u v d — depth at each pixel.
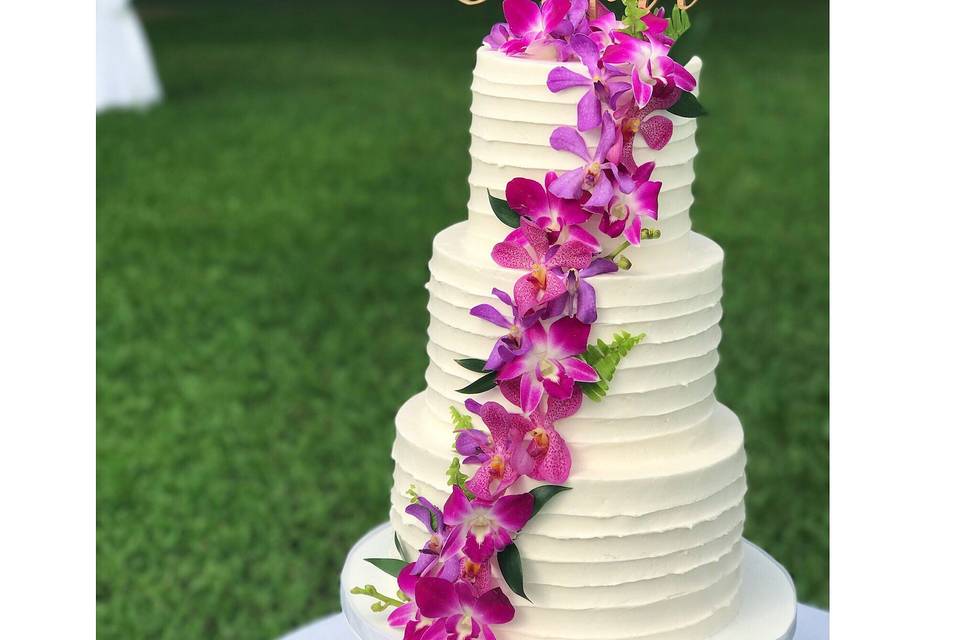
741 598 1.15
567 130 1.02
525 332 1.03
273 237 3.16
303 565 1.89
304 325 2.63
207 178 3.64
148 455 2.14
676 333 1.06
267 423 2.25
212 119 4.30
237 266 2.96
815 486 2.02
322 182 3.62
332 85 4.87
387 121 4.31
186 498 2.03
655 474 1.05
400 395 2.34
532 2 1.08
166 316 2.67
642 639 1.06
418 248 3.09
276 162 3.81
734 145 3.81
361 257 3.03
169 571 1.88
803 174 3.53
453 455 1.08
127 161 3.79
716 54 5.07
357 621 1.11
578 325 1.03
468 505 1.03
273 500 2.04
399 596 1.11
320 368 2.46
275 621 1.78
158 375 2.42
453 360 1.09
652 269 1.06
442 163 3.81
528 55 1.07
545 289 1.03
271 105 4.52
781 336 2.49
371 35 6.01
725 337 2.48
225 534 1.94
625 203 1.04
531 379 1.03
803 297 2.69
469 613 1.05
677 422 1.08
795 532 1.90
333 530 1.96
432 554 1.06
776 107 4.23
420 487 1.10
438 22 6.36
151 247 3.07
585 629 1.06
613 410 1.05
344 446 2.18
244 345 2.54
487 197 1.08
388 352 2.52
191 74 5.07
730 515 1.10
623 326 1.04
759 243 3.00
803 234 3.07
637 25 1.06
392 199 3.46
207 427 2.23
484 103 1.06
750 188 3.42
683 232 1.08
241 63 5.32
